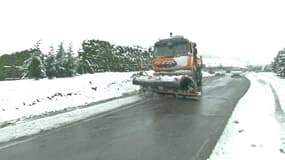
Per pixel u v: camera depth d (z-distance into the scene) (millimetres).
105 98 13523
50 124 7945
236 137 6164
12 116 9086
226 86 21938
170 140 6160
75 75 22281
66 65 21562
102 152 5422
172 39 12945
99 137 6527
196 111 9742
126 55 31859
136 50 34281
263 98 13086
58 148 5734
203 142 5949
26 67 20859
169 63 12789
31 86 15172
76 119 8609
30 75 20062
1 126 7777
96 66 26484
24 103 11281
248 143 5680
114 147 5734
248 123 7484
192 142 5973
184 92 12500
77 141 6223
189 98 13062
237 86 21922
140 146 5770
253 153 5074
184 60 12508
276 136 6156
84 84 16781
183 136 6469
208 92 16625
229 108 10234
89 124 7902
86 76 21594
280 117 8266
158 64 13141
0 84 16016
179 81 11578
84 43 26516
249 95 14664
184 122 7973
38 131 7168
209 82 28141
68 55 21906
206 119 8312
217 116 8750
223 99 12953
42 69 20078
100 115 9242
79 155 5273
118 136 6594
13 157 5246
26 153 5457
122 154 5281
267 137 6078
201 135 6516
